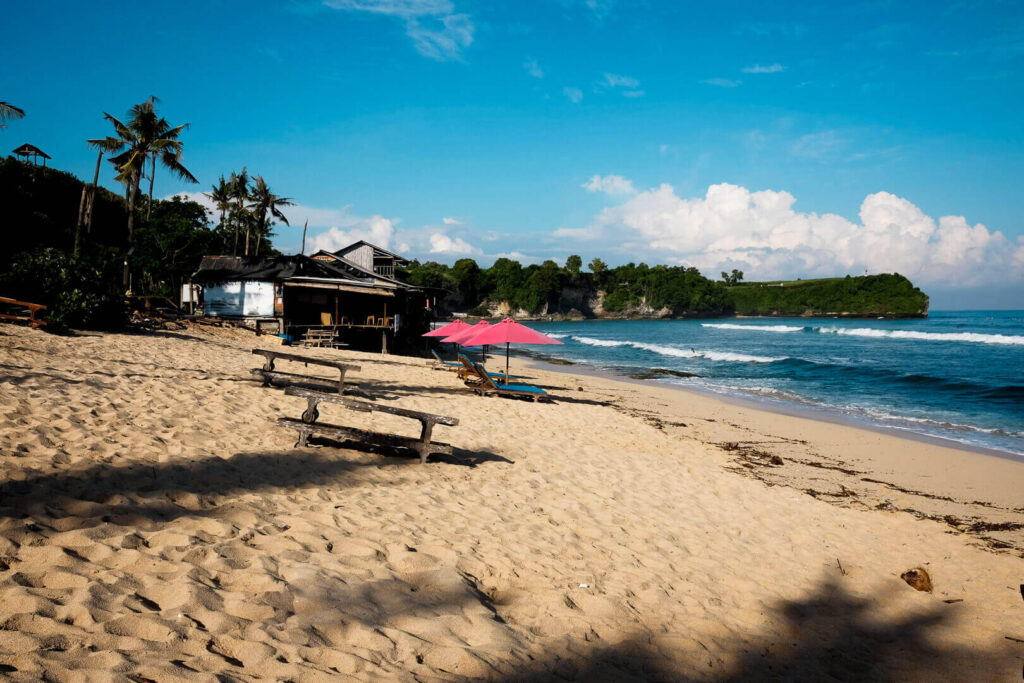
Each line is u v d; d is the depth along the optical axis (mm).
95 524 3787
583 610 3934
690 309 185250
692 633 3900
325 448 7152
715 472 9328
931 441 13875
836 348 49688
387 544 4379
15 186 34000
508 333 16812
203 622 2871
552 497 6590
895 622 4527
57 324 15211
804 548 6043
